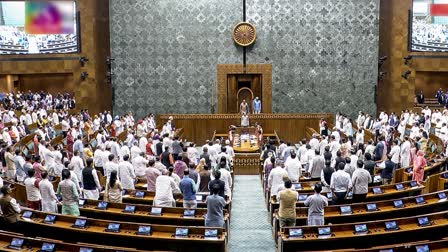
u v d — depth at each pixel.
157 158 13.93
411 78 29.22
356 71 29.47
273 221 12.20
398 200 11.26
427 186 14.27
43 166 14.45
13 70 28.36
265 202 15.56
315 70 29.47
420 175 14.74
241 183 18.72
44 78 33.25
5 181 13.73
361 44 29.34
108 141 17.89
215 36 29.22
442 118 24.86
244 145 22.23
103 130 21.77
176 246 9.30
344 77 29.52
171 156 16.34
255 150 21.23
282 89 29.52
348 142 18.00
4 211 9.80
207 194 12.38
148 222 10.64
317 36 29.27
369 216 10.83
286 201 10.52
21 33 28.11
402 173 16.17
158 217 10.59
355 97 29.64
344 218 10.70
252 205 15.46
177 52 29.36
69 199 10.55
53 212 10.80
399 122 25.70
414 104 30.02
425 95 33.28
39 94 31.39
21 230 9.86
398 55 29.00
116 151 17.50
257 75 29.95
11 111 24.31
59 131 23.86
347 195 12.28
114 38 29.31
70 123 23.91
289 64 29.41
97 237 9.47
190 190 11.38
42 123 23.78
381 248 8.20
